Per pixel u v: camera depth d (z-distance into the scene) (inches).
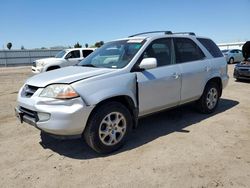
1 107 279.9
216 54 234.8
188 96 203.2
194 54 212.7
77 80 142.7
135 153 154.5
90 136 145.9
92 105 141.3
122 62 168.6
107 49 193.2
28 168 139.9
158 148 160.4
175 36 199.6
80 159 149.0
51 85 142.6
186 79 196.9
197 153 151.9
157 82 174.2
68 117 135.9
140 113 170.1
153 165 138.9
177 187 118.3
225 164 138.2
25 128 204.7
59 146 168.2
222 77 235.1
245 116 223.9
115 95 150.2
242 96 314.3
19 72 853.2
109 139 153.8
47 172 135.2
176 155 149.9
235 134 181.3
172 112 238.2
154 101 175.6
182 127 198.1
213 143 166.1
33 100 144.4
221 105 266.2
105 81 148.9
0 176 132.1
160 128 197.0
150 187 119.0
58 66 551.5
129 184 121.7
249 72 427.5
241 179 123.9
